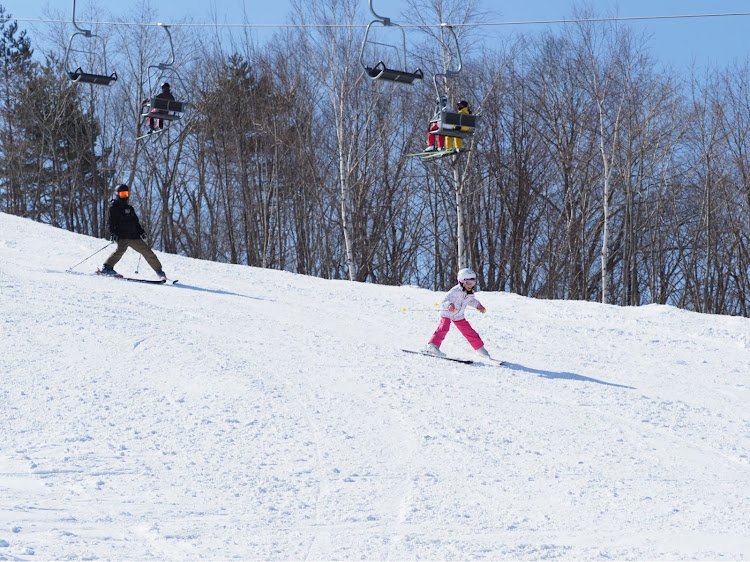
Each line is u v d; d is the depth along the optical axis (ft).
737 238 128.36
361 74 112.47
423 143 120.37
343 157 111.14
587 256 128.67
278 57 133.49
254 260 140.77
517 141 130.31
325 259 133.39
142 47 139.23
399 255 139.44
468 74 116.67
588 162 116.67
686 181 127.85
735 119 122.31
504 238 130.62
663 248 138.62
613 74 109.50
